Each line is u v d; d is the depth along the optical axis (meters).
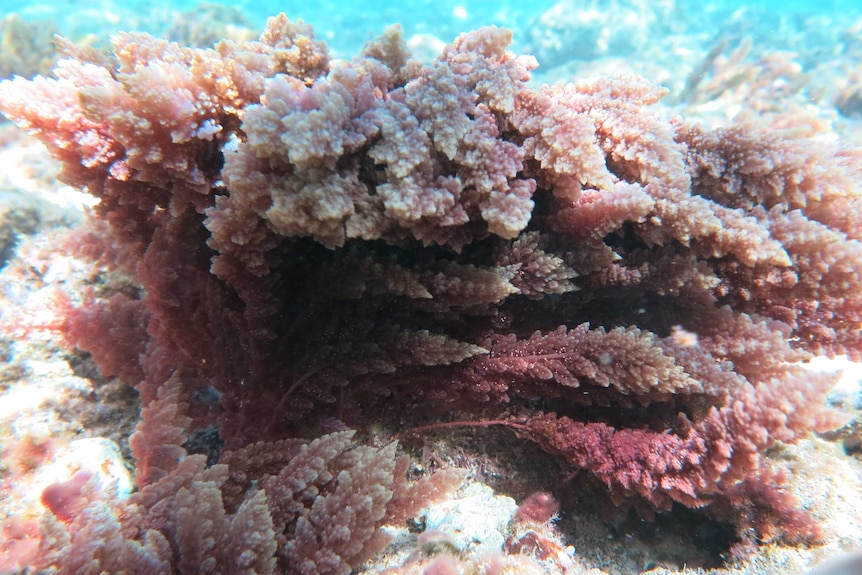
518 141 0.17
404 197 0.15
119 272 0.23
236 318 0.17
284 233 0.15
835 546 0.17
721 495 0.18
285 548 0.15
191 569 0.14
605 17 1.02
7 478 0.16
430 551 0.16
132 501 0.15
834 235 0.18
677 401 0.19
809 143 0.19
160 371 0.19
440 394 0.18
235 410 0.18
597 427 0.18
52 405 0.20
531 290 0.18
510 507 0.18
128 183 0.17
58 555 0.13
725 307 0.19
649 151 0.18
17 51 0.63
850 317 0.19
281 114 0.14
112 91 0.15
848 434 0.21
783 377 0.17
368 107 0.16
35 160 0.42
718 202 0.19
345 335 0.18
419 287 0.16
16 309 0.21
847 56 0.95
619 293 0.19
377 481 0.16
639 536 0.20
